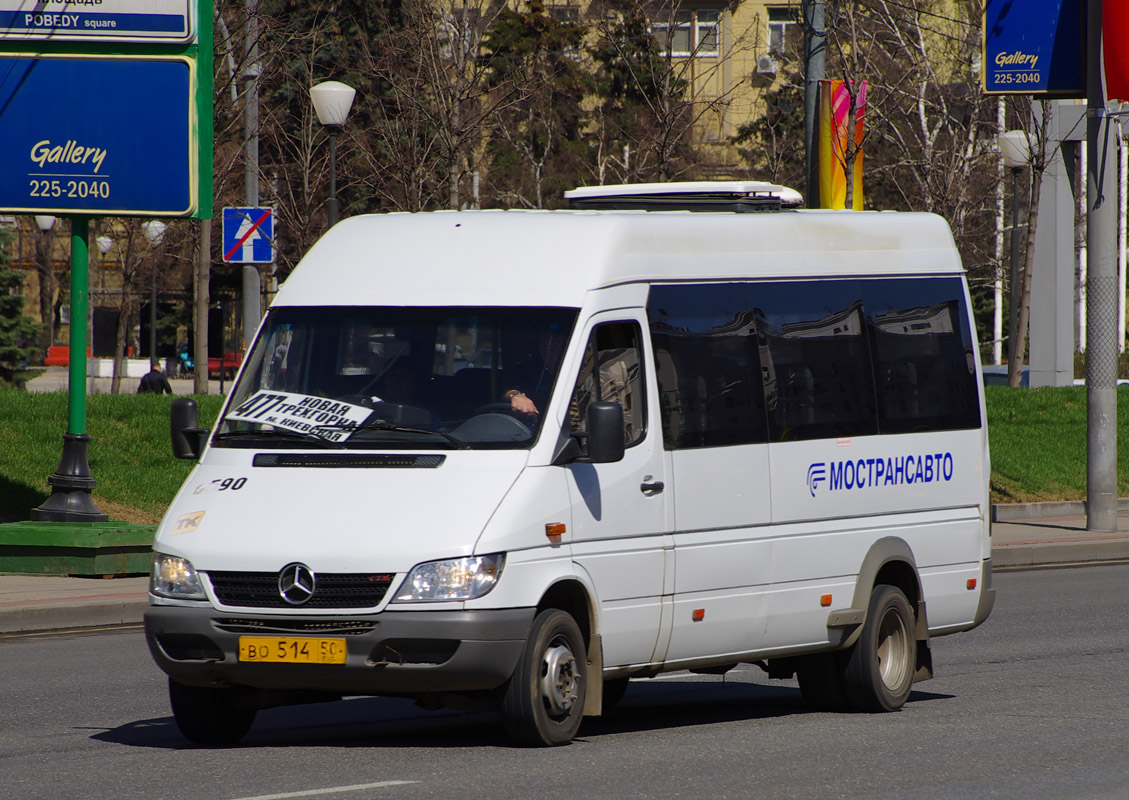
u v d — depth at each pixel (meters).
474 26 110.75
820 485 34.06
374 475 28.50
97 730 32.06
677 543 31.05
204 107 59.59
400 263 31.53
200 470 29.83
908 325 36.81
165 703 35.47
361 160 119.06
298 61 114.75
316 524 27.83
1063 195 107.12
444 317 30.45
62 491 59.38
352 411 29.75
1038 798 25.53
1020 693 37.66
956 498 37.44
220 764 27.91
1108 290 75.75
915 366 36.81
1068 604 55.44
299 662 27.25
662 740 30.91
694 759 28.62
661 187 37.81
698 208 37.03
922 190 126.88
